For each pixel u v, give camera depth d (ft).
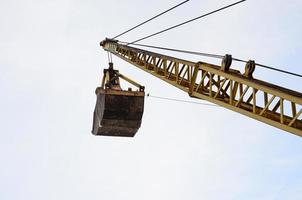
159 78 52.49
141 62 60.54
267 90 34.04
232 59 39.37
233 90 38.86
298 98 31.45
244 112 36.96
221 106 40.09
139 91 53.72
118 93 52.95
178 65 48.08
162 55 51.67
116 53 69.67
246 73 38.52
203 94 42.96
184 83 47.42
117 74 57.11
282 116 33.09
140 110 53.78
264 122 34.91
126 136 56.95
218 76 41.91
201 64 43.01
